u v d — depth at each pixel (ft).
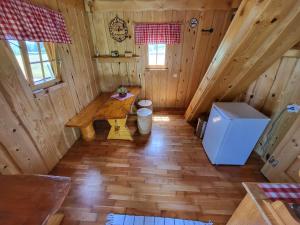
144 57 9.91
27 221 2.27
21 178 2.95
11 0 4.15
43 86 5.81
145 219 4.66
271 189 2.95
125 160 6.94
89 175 6.16
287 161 5.12
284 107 5.71
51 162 6.36
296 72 5.16
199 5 8.09
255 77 6.26
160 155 7.23
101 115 7.35
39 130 5.60
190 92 11.16
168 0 8.07
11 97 4.47
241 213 3.28
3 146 4.34
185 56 9.75
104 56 9.73
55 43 6.15
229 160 6.49
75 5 7.50
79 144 7.95
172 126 9.59
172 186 5.72
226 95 7.54
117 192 5.49
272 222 2.32
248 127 5.57
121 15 8.68
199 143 8.05
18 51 4.78
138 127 8.86
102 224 4.55
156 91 11.27
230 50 5.03
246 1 4.15
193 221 4.62
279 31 4.07
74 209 4.93
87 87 9.00
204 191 5.54
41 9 5.18
